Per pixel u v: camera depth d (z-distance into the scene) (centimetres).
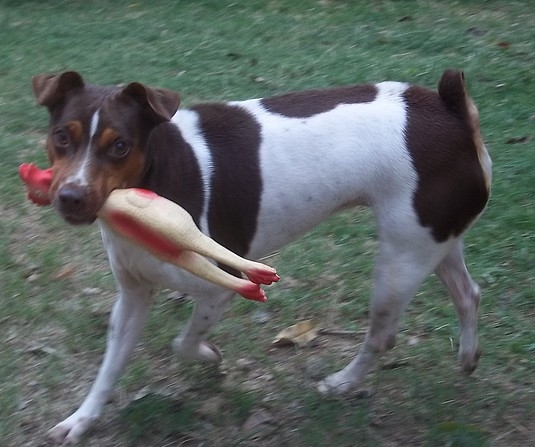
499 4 335
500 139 226
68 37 307
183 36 305
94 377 163
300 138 149
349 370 159
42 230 198
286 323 175
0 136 229
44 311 176
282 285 184
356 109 150
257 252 153
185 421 153
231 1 341
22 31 313
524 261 187
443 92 151
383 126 149
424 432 153
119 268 147
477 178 151
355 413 155
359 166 149
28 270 186
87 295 181
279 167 148
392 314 154
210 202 146
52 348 168
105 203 134
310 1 340
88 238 196
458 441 150
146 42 301
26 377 162
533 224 196
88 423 150
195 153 145
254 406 157
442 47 291
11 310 175
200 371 163
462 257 160
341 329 174
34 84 140
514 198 204
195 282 145
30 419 155
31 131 234
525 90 254
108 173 134
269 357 168
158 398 155
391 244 151
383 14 326
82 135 134
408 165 148
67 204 132
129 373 162
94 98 135
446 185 149
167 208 135
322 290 182
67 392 160
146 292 151
